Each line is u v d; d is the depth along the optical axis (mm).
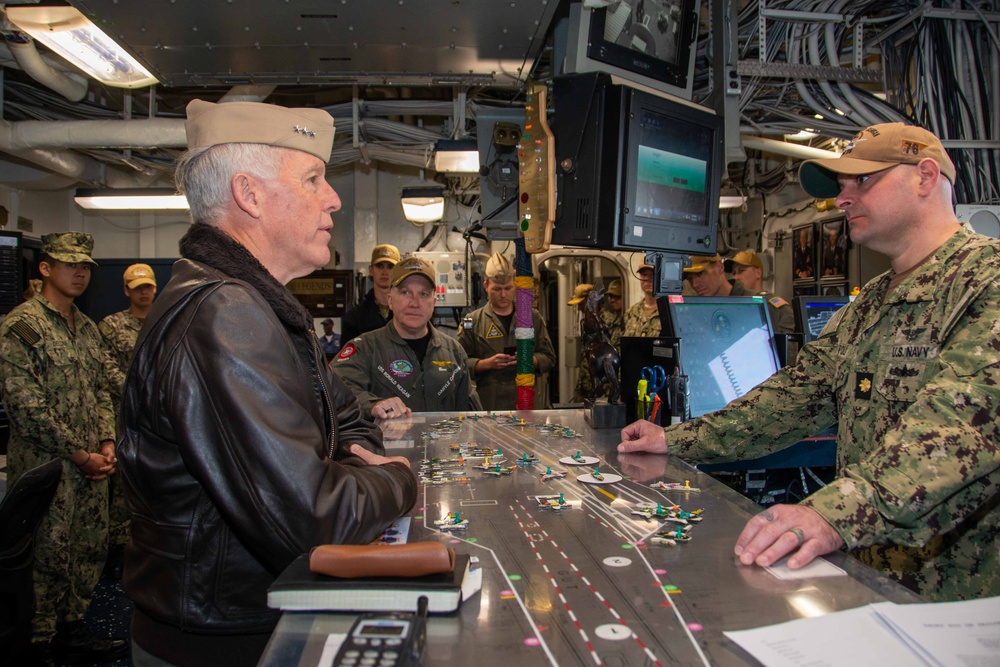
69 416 2932
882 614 696
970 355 1104
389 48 2922
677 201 2111
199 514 960
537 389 4797
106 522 3066
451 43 2867
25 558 2037
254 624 966
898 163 1377
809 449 1897
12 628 2010
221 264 1024
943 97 3211
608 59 2158
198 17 2594
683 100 2135
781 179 5465
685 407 1817
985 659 615
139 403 966
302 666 625
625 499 1162
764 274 5848
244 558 968
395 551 756
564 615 724
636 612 731
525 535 979
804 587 798
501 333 4270
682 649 649
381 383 2676
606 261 6664
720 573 838
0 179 5098
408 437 1772
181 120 4293
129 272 4117
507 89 4348
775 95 3537
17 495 1890
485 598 768
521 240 2510
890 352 1356
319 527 852
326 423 1142
